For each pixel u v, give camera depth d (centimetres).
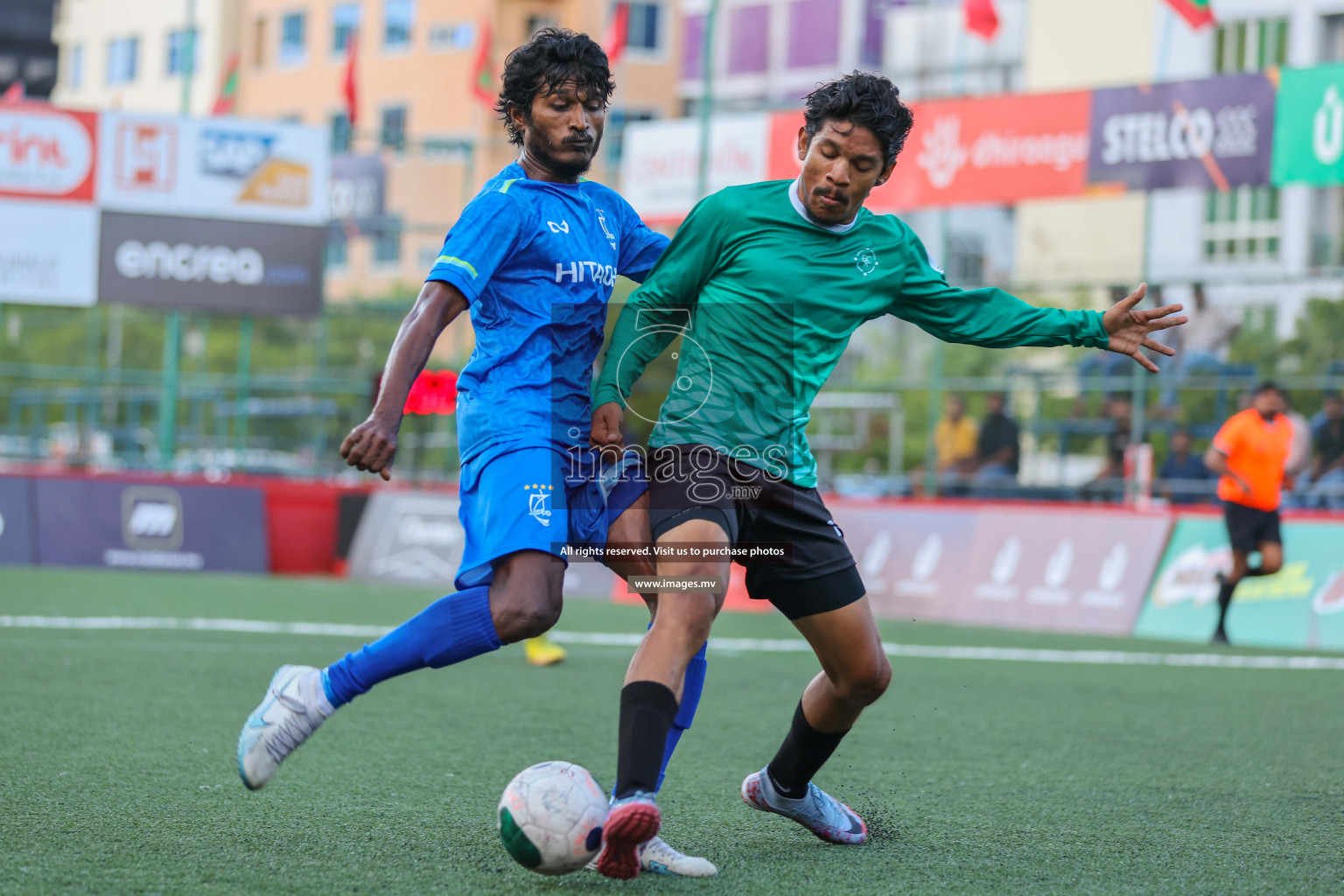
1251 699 1365
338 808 734
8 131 2773
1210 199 4853
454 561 2758
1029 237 5322
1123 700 1335
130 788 766
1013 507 2395
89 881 568
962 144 2494
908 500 2553
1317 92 2217
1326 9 4959
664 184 2830
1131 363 2656
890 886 605
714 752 965
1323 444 2441
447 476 3378
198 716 1039
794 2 7256
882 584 2466
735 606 2412
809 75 7219
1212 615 2141
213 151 2873
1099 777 911
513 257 636
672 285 654
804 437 656
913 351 4681
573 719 1095
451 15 6919
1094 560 2278
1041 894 596
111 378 3759
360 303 3400
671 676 595
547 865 580
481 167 5072
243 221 2894
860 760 964
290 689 610
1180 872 645
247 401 3372
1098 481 2608
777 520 638
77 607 1900
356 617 1938
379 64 7100
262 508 2827
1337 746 1067
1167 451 2677
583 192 671
